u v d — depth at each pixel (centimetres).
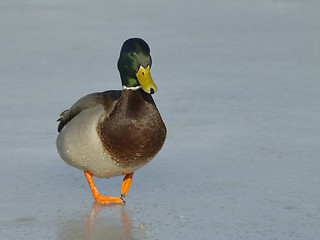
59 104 1315
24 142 1048
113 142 728
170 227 699
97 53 1892
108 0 3106
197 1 3070
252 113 1227
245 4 2962
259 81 1513
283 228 690
